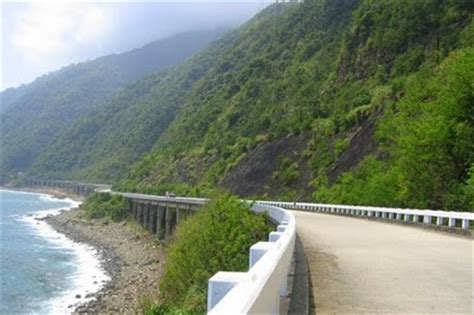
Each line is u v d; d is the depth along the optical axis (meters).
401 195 44.03
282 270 6.81
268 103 132.12
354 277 10.85
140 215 85.12
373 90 93.19
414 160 41.66
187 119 174.25
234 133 128.25
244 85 156.88
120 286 41.84
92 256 58.38
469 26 84.12
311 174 84.06
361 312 7.84
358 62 107.56
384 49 101.31
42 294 39.75
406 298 8.82
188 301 22.75
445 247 16.69
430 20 95.19
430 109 44.16
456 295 9.09
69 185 187.25
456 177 40.19
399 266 12.37
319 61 132.88
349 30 121.75
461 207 36.41
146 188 118.44
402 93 77.19
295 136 97.56
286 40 167.88
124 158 198.38
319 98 112.25
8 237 71.88
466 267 12.21
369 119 80.50
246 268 24.52
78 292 40.50
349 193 59.66
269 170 93.75
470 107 39.28
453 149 39.44
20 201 147.38
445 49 83.50
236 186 95.62
